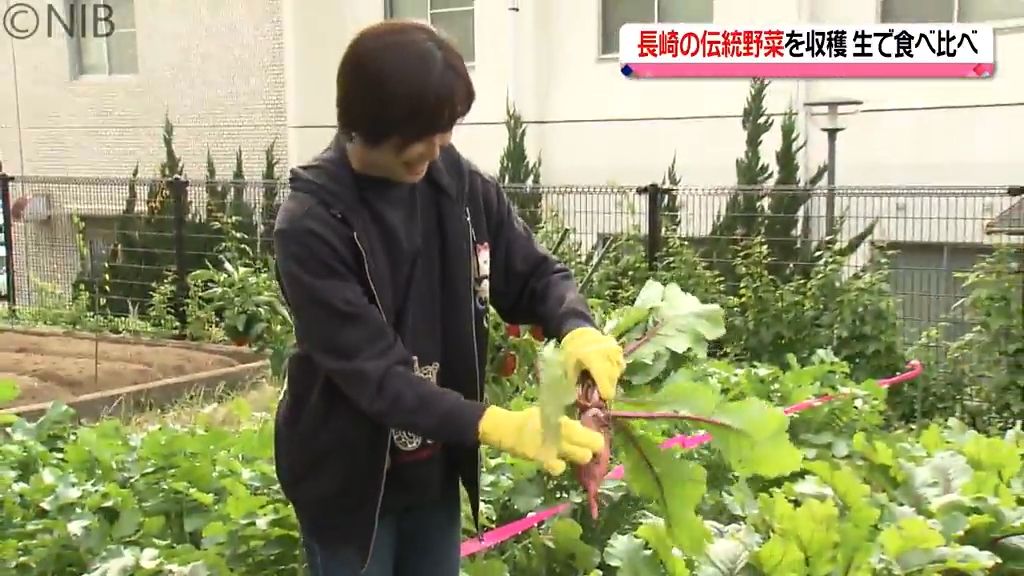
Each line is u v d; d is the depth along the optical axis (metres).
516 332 3.39
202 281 8.80
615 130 10.20
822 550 2.42
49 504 2.90
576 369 1.68
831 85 9.02
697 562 2.36
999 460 3.25
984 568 2.51
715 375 4.11
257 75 12.70
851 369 6.28
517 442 1.58
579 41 10.36
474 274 1.92
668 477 1.93
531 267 2.02
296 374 1.87
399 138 1.64
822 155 9.09
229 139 13.02
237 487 2.81
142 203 11.40
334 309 1.70
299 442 1.87
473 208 1.94
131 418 5.77
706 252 7.81
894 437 3.81
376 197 1.79
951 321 6.44
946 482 2.98
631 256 7.54
